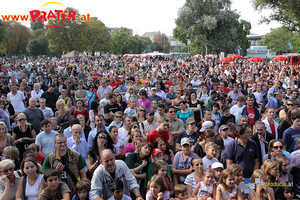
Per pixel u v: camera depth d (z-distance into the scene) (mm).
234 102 9406
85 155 5297
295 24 23734
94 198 3715
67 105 8359
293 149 5391
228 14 49781
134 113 8039
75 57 49000
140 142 5031
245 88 11977
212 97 8555
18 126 6094
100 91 10641
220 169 4258
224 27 50688
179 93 8922
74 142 5242
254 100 7215
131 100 7984
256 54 78938
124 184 4047
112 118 7793
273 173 4195
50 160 4227
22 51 85625
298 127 5391
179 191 4086
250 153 4711
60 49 68312
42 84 13836
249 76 15469
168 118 6801
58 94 11797
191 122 5621
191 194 4328
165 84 12406
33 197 4043
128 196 4020
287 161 4352
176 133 6547
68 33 68062
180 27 51281
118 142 5480
